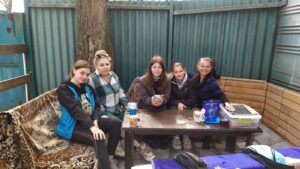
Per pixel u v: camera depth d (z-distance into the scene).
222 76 3.66
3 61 3.67
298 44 2.88
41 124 2.06
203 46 3.64
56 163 1.80
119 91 2.74
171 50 3.71
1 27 3.46
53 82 3.86
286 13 3.10
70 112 2.08
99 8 3.17
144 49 3.72
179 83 2.84
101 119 2.28
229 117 2.08
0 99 3.54
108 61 2.51
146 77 2.67
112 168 2.39
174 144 2.81
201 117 2.17
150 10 3.57
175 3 3.54
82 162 1.84
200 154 2.72
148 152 2.54
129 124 2.09
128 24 3.62
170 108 2.72
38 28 3.64
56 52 3.73
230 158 1.47
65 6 3.49
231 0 3.33
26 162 1.75
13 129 1.70
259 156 1.48
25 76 3.67
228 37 3.50
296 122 2.79
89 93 2.29
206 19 3.53
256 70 3.50
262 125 3.43
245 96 3.49
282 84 3.21
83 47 3.25
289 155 1.57
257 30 3.37
